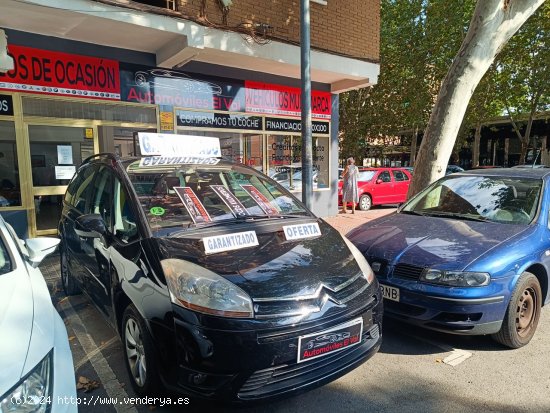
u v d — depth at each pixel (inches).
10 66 250.8
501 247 146.9
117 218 138.9
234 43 310.0
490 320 137.9
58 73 283.4
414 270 145.5
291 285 106.6
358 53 398.9
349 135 909.8
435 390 123.0
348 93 893.8
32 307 84.4
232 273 108.2
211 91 353.4
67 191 200.1
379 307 122.0
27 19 248.4
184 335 98.9
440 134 275.3
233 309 99.3
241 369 96.4
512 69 863.1
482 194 191.0
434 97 873.5
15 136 274.1
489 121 1144.2
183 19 272.8
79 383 125.3
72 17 244.8
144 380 111.2
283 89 402.0
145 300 107.9
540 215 167.8
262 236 131.4
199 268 108.3
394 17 832.9
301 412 112.7
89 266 153.5
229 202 147.5
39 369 70.9
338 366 108.9
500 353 145.6
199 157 167.8
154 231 123.6
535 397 118.9
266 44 329.1
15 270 97.0
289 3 344.8
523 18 272.7
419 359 141.9
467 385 125.5
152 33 274.4
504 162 1293.1
